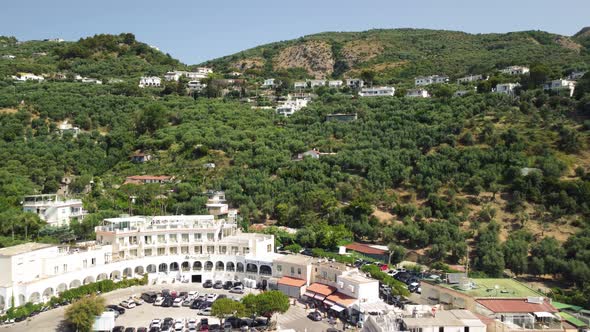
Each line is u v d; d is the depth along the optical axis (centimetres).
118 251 12112
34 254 10325
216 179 18025
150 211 15588
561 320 7975
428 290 9256
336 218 15450
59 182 17838
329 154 19125
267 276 11769
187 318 9669
